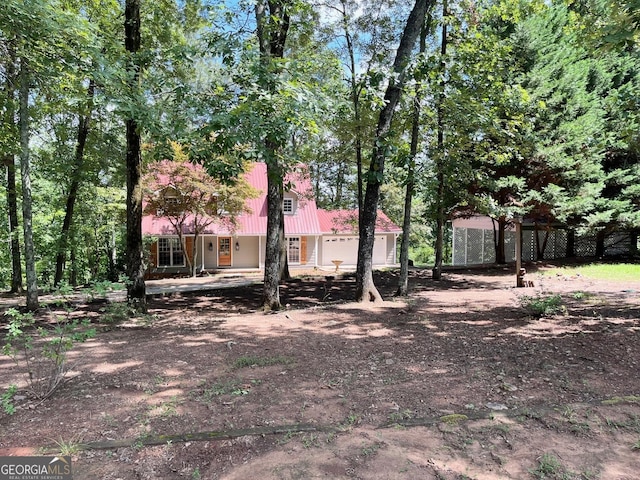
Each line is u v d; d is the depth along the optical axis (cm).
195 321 764
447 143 1049
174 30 991
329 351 529
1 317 871
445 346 541
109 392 382
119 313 760
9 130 844
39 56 502
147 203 1730
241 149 556
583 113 1345
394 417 324
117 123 1125
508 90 908
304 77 610
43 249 1828
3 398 348
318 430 303
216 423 315
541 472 249
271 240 886
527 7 1114
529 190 1295
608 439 287
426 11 889
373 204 906
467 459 264
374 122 998
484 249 2231
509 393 372
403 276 1021
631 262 1552
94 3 757
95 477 246
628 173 1472
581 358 466
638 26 486
